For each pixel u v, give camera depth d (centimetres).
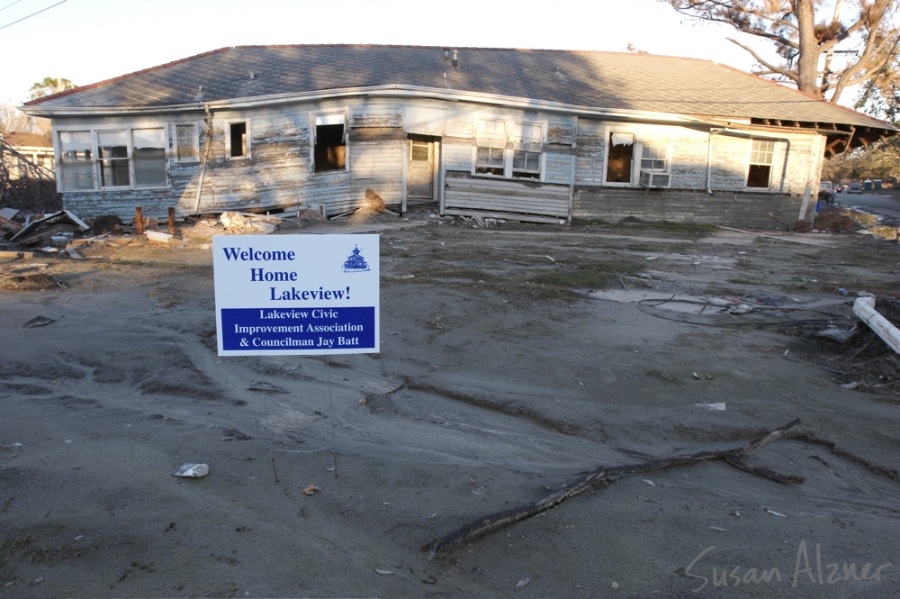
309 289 450
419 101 1919
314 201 1944
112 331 832
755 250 1584
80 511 406
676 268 1277
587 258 1341
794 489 473
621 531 403
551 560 371
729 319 898
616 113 2022
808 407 606
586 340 784
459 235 1617
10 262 1310
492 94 1927
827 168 7300
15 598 323
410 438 539
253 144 1964
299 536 387
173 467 471
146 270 1220
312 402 611
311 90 1866
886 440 543
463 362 707
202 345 777
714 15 3228
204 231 1620
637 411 590
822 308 977
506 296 977
